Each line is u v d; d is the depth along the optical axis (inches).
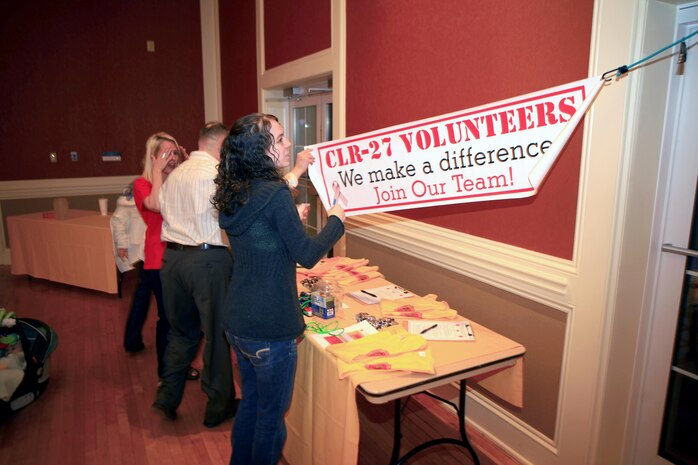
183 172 85.2
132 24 222.5
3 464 83.3
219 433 92.5
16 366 100.5
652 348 72.5
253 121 59.0
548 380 77.7
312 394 69.2
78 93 216.8
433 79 95.3
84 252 166.1
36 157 212.7
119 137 227.9
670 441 72.4
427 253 100.0
